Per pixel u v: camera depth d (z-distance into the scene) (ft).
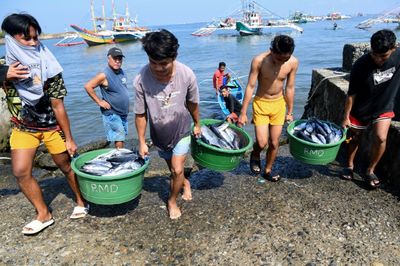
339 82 20.40
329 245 10.67
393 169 13.94
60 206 13.19
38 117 10.25
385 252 10.34
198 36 237.45
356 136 13.94
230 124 14.65
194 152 12.97
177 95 10.55
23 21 9.18
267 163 14.74
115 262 10.09
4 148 24.58
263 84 13.44
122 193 10.93
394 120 15.67
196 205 13.10
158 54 8.84
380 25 257.75
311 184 14.61
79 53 144.25
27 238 11.23
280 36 11.63
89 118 34.96
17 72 9.32
